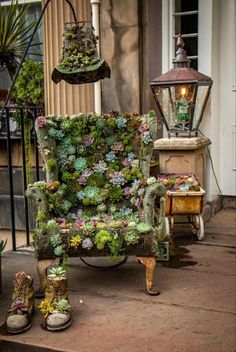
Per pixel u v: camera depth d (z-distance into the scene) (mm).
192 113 3615
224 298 2439
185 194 3260
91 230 2396
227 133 4215
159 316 2244
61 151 2748
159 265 2957
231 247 3281
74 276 2809
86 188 2756
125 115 2771
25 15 4742
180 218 3568
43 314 2191
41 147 2680
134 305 2373
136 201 2592
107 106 3988
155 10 3939
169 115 3680
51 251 2400
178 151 3674
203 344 1974
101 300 2445
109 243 2377
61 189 2684
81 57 2936
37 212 2529
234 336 2039
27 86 4328
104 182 2766
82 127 2740
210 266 2924
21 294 2215
